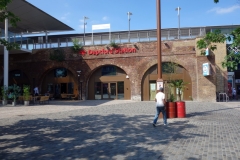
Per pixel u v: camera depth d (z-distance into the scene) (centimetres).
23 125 1101
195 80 2520
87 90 2906
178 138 799
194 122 1135
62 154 641
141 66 2677
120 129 974
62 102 2534
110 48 2775
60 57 2873
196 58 2498
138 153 635
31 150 686
